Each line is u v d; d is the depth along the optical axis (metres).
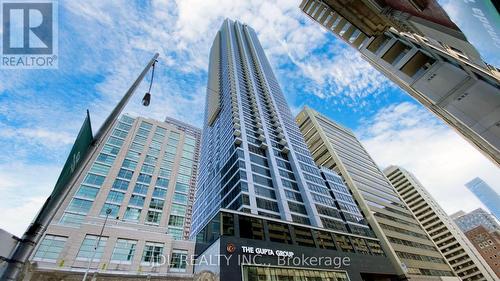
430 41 18.42
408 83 23.00
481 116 17.09
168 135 66.75
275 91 92.44
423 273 57.28
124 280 30.77
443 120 26.56
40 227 3.99
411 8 16.42
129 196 45.91
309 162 65.19
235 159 52.78
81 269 29.62
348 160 87.25
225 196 49.56
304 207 49.91
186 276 34.16
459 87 18.45
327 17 36.66
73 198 40.66
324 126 100.19
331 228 47.62
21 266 3.61
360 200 69.00
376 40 27.06
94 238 33.31
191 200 100.69
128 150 55.56
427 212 115.81
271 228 37.88
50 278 27.47
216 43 133.88
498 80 14.43
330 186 62.84
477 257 99.12
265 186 49.09
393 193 86.94
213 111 82.50
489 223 162.62
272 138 65.25
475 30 9.89
